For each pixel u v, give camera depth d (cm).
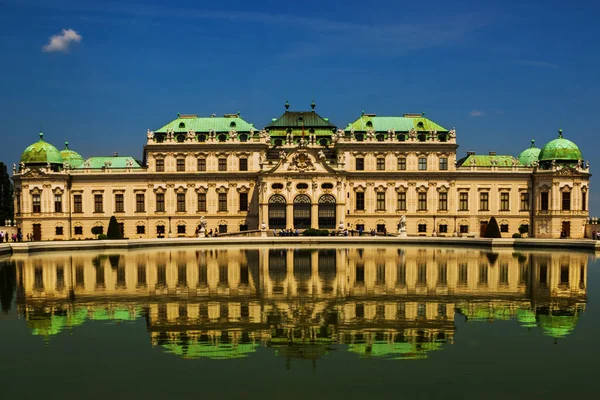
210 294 4991
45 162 13875
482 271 6431
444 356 3197
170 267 6912
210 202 13838
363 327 3822
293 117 14912
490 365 3055
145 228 13825
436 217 13875
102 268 6875
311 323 3919
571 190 13650
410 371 2964
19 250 8969
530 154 15662
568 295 4938
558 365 3052
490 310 4347
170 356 3219
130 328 3825
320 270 6519
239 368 3020
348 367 3028
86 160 14512
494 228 11806
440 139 13962
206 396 2656
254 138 13875
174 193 13838
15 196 13912
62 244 9469
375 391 2709
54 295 5012
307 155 13200
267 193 13175
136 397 2652
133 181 13850
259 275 6119
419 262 7344
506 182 14038
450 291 5106
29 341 3531
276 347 3375
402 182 13838
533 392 2695
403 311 4291
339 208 13250
